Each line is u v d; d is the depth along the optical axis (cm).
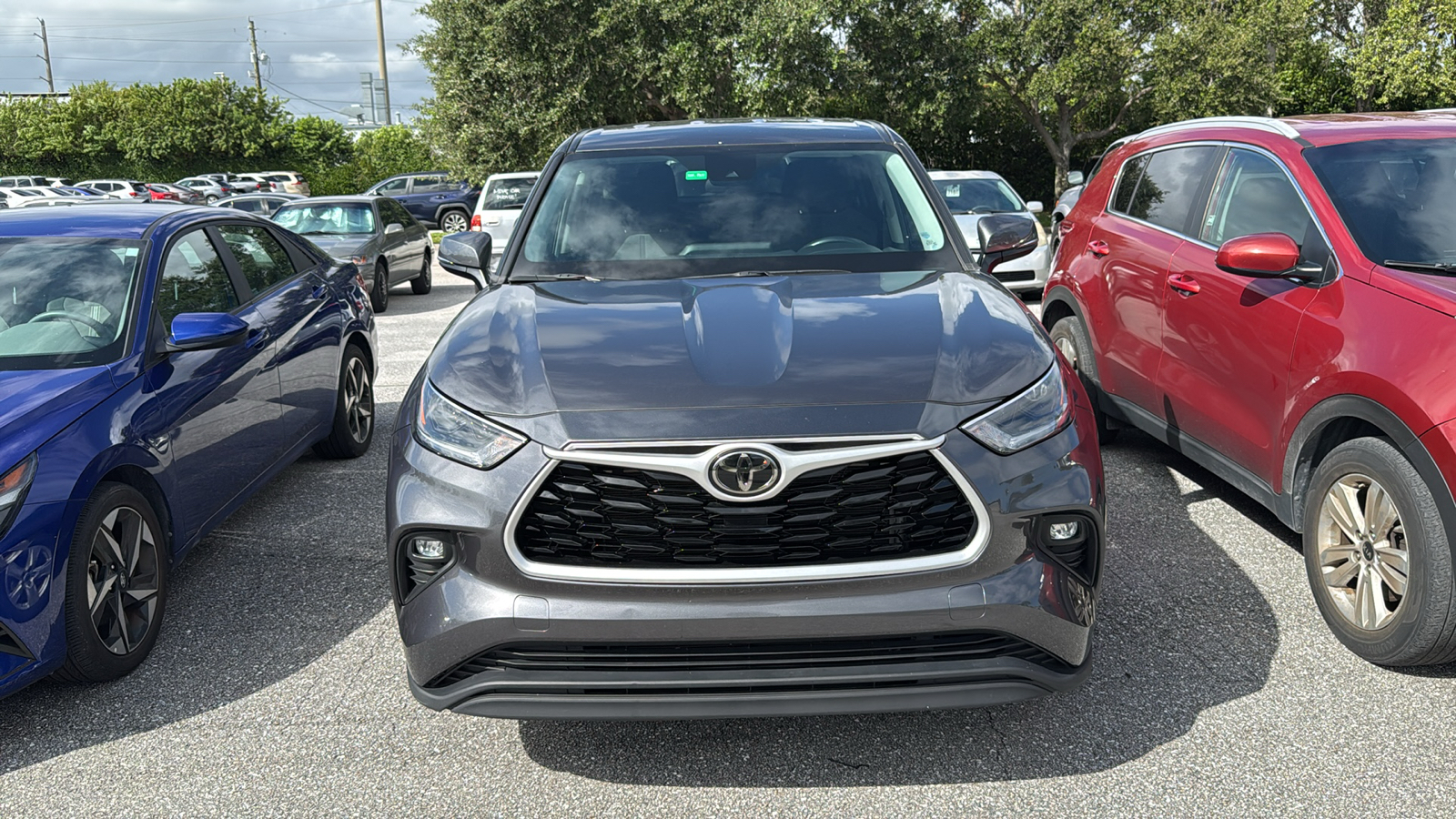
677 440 223
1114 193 509
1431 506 275
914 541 228
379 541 424
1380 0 3388
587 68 2338
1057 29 2727
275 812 244
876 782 248
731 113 2398
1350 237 329
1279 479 347
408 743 273
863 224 347
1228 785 242
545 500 230
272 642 336
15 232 393
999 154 3278
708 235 344
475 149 2439
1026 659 233
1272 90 2692
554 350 260
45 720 291
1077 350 521
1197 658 304
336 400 520
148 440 332
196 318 362
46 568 283
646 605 224
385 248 1223
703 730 273
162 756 270
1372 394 293
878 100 2541
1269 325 350
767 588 223
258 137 5538
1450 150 359
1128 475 479
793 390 236
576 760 262
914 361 247
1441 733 261
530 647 231
